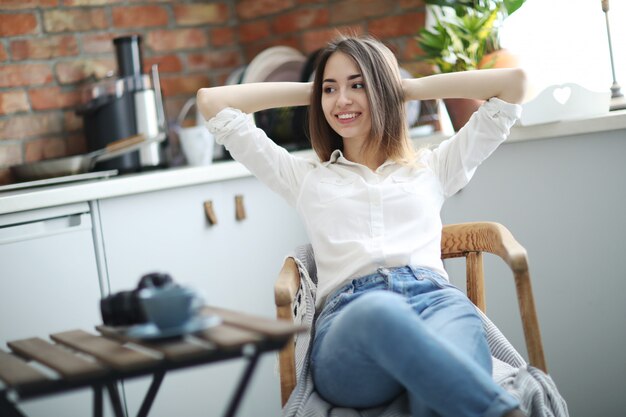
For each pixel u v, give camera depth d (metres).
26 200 2.30
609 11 2.69
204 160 2.94
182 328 1.32
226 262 2.66
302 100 2.07
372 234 1.90
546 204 2.46
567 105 2.40
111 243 2.45
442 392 1.41
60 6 3.08
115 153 2.83
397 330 1.43
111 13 3.21
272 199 2.77
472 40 2.64
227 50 3.54
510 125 1.99
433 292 1.80
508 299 2.53
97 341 1.47
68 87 3.10
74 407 2.39
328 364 1.62
